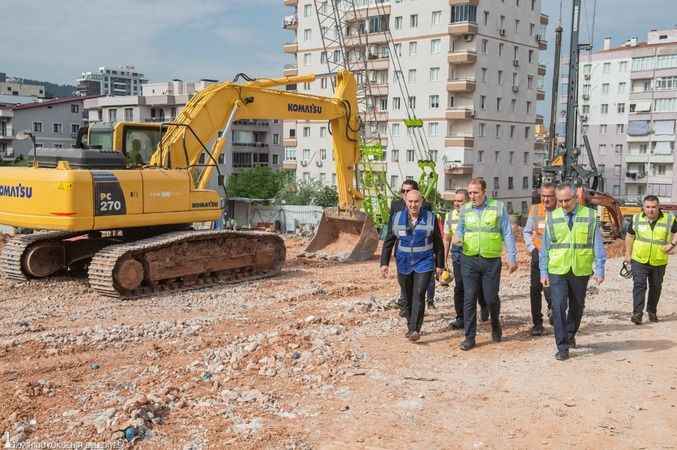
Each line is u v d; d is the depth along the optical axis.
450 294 11.07
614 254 20.20
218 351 7.18
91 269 10.57
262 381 6.26
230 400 5.74
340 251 16.33
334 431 5.18
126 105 61.38
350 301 10.51
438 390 6.12
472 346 7.55
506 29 53.50
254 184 41.97
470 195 7.57
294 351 7.06
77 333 7.99
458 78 51.62
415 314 7.67
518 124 55.75
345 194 16.97
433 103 52.09
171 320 8.97
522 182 56.78
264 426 5.23
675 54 67.06
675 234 8.93
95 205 10.67
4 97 73.75
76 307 9.92
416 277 7.65
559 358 7.09
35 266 11.88
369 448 4.89
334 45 56.78
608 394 6.00
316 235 16.59
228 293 11.29
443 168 51.66
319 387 6.14
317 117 16.02
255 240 13.00
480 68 51.41
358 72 35.59
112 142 12.84
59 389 6.06
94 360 7.00
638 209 30.67
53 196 10.48
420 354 7.30
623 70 70.38
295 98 15.41
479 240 7.51
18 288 11.29
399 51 53.19
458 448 4.91
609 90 71.44
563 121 72.62
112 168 11.62
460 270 8.22
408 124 23.27
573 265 7.16
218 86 13.76
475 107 51.12
